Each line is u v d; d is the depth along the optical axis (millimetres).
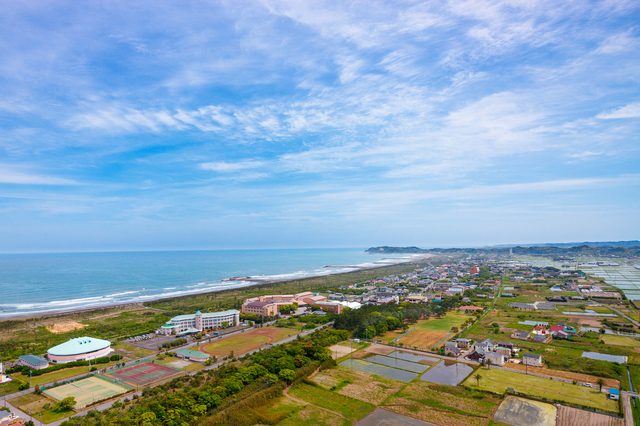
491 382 144750
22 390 141250
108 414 116938
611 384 140625
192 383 142750
